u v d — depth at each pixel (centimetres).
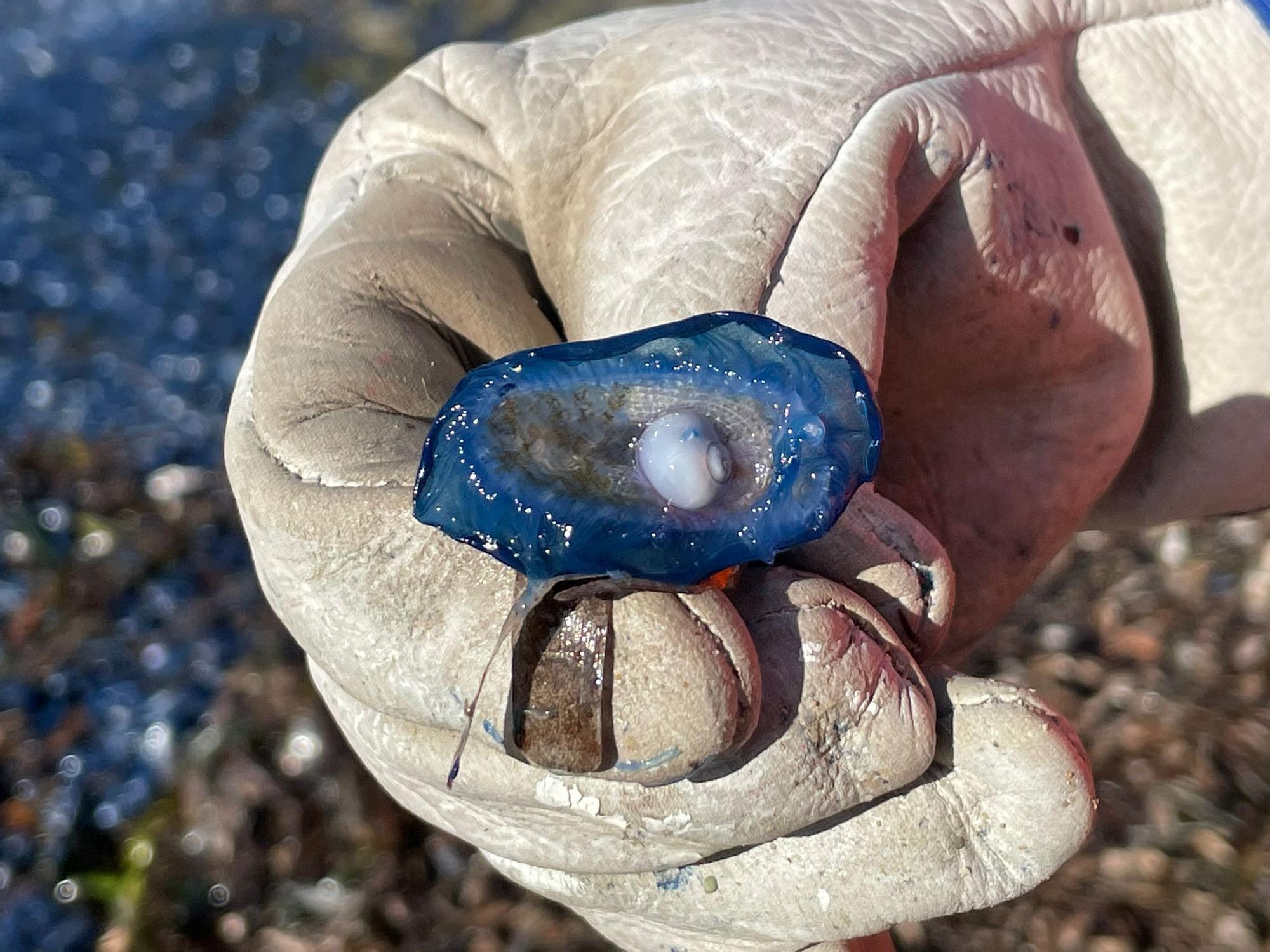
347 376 17
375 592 14
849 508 16
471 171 20
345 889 52
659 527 13
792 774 14
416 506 13
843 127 17
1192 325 22
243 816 55
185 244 93
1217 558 58
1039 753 15
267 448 16
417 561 14
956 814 15
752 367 13
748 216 17
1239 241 21
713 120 18
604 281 17
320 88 108
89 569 68
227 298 88
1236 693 53
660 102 18
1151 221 22
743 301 16
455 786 15
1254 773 50
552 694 13
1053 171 20
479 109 20
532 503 13
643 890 16
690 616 13
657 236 17
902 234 19
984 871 15
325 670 16
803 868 15
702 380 13
